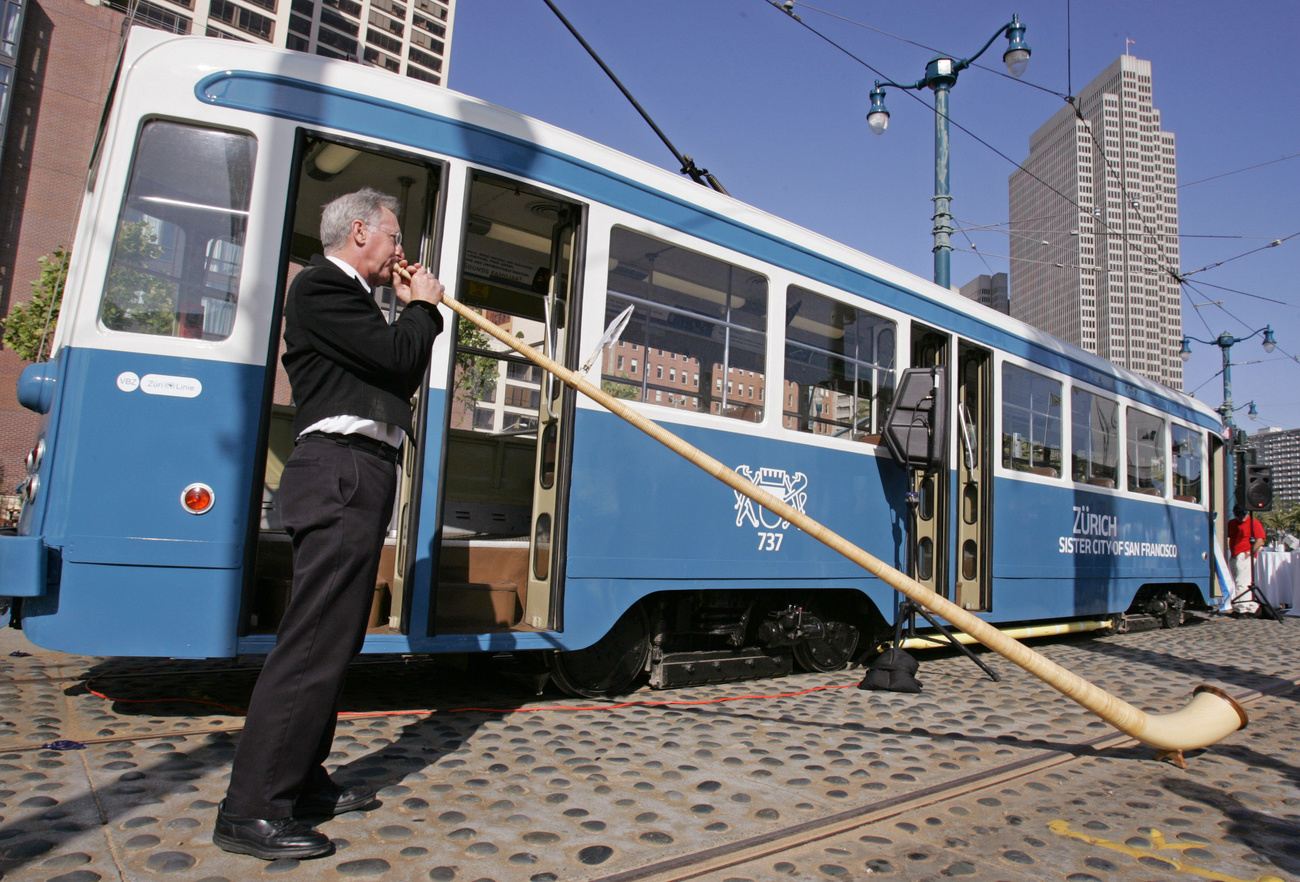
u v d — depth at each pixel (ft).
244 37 193.16
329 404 8.17
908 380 19.89
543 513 15.23
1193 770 12.28
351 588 7.99
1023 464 24.52
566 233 15.74
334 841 8.10
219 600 11.83
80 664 16.47
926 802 10.22
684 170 20.10
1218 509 38.19
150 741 11.06
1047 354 25.98
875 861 8.30
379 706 14.16
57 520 11.30
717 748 12.41
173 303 12.06
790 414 18.39
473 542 14.78
